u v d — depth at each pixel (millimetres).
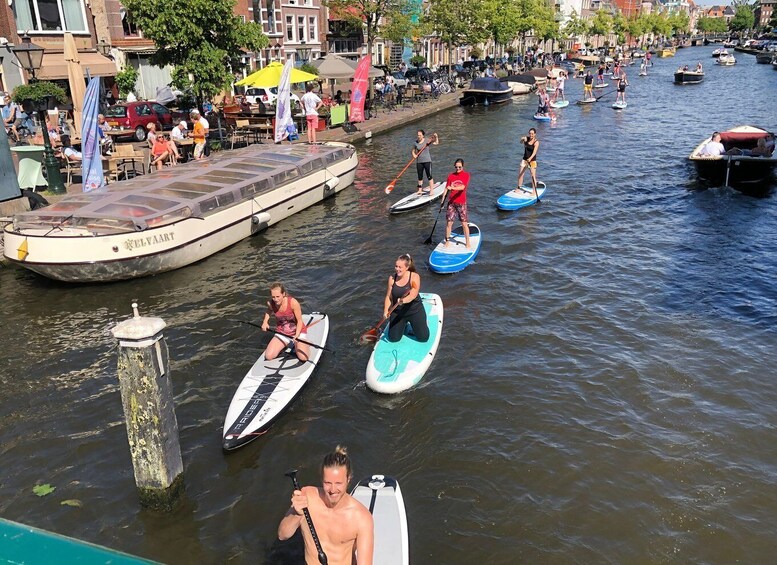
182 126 22406
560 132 30844
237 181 15125
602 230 15617
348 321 10867
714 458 7355
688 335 10211
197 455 7539
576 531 6371
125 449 7684
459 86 51281
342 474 4223
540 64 72312
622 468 7219
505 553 6121
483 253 14062
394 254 14031
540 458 7406
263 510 6703
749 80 57594
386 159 24688
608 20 112875
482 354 9734
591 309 11234
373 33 35969
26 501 6832
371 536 4441
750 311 11062
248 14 37844
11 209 13883
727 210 17078
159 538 6340
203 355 9859
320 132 28047
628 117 35688
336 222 16422
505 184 20328
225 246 14336
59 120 23156
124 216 12289
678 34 171750
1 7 26156
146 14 22344
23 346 10266
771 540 6219
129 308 11516
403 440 7801
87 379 9266
